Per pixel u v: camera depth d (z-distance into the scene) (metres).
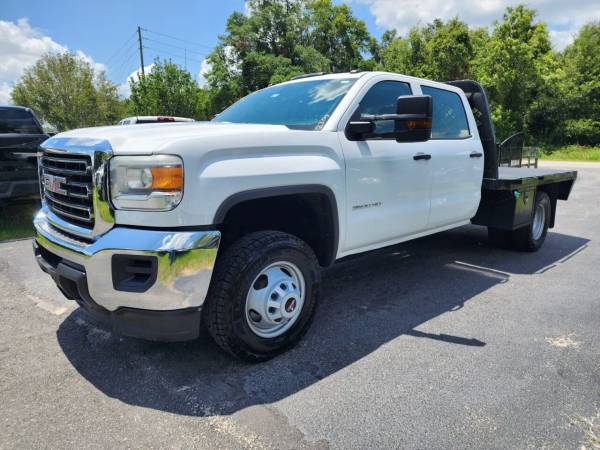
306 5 34.66
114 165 2.49
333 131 3.34
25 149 6.88
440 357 3.08
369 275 4.95
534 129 35.56
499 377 2.82
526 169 7.20
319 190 3.12
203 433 2.28
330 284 4.65
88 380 2.78
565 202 10.62
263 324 2.94
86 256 2.54
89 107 40.59
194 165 2.46
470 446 2.20
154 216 2.43
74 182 2.72
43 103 40.53
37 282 4.61
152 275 2.40
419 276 4.93
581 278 4.89
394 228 3.95
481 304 4.09
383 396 2.61
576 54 36.50
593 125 33.66
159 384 2.72
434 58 33.47
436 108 4.50
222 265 2.72
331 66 34.91
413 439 2.25
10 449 2.17
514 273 5.07
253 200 3.02
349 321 3.68
